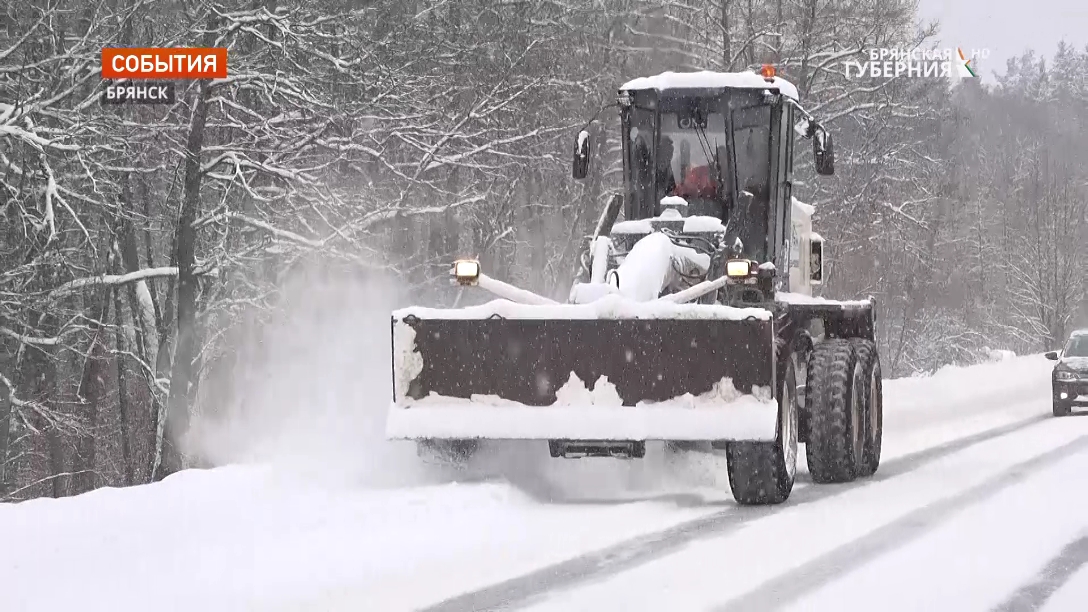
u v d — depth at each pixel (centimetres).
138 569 965
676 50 4800
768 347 1288
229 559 1002
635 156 1756
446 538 1105
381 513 1217
